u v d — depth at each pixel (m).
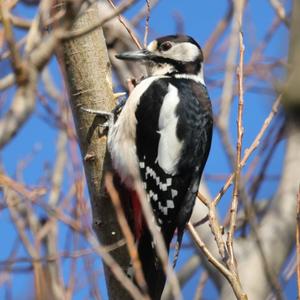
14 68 5.48
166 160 10.26
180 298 7.15
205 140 10.60
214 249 11.00
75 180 9.43
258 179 11.21
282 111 11.20
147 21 9.68
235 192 7.99
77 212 9.52
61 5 6.98
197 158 10.47
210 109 10.78
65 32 6.12
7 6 6.53
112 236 9.31
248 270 10.80
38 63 5.58
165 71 11.19
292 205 11.34
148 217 8.09
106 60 9.39
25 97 5.50
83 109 9.38
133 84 11.27
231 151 9.41
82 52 9.21
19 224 10.38
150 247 9.45
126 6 6.44
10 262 8.70
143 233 9.51
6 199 10.38
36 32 6.13
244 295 7.46
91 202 9.49
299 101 10.98
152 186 10.19
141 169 10.13
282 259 11.05
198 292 11.07
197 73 11.17
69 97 9.41
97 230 9.39
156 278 9.31
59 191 11.48
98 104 9.40
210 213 8.10
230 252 7.68
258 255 10.93
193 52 11.19
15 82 5.57
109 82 9.46
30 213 10.81
